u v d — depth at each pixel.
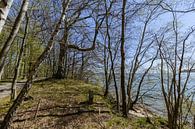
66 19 8.87
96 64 33.88
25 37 15.91
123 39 16.75
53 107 15.46
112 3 13.84
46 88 23.25
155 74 19.36
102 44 22.61
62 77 32.84
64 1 7.13
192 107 13.14
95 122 13.49
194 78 13.74
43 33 11.16
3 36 19.39
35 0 14.55
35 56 23.05
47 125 12.38
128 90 18.09
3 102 16.19
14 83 16.88
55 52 36.09
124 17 16.80
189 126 13.28
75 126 12.71
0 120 11.70
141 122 15.23
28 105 15.32
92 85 28.56
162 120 17.06
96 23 14.02
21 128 11.38
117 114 15.88
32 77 6.66
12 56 38.88
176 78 13.27
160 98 19.22
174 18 16.45
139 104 22.12
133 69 18.69
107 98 21.59
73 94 20.48
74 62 37.94
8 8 3.40
